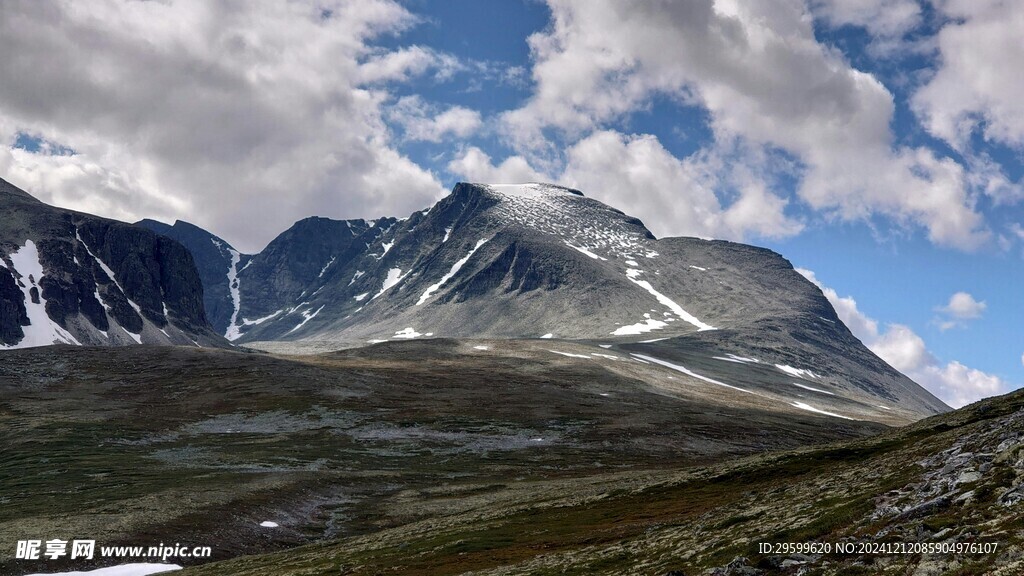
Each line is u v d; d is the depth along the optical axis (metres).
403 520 106.88
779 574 37.47
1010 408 89.94
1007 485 37.59
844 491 53.31
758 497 68.31
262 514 108.12
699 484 92.81
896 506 42.19
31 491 126.00
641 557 51.12
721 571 39.69
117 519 99.62
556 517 84.19
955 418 96.25
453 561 64.31
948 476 43.69
